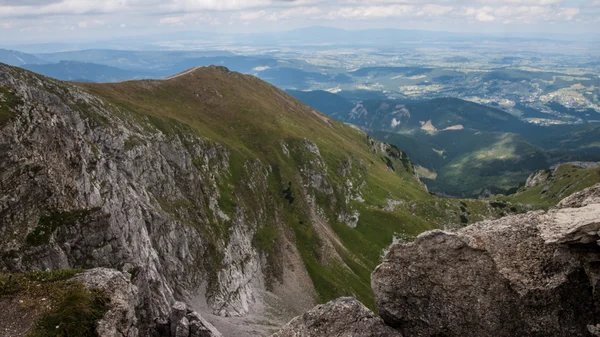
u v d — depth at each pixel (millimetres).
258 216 121875
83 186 52188
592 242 24047
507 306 26125
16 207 44094
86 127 82375
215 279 88250
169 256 79188
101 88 126062
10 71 79125
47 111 51500
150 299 48719
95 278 33000
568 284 24797
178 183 100562
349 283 117375
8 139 44906
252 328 83000
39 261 43250
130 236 61219
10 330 27500
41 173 46969
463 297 27484
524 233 27016
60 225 47000
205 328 43719
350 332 29047
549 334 24906
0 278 31438
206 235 93375
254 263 106562
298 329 29688
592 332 23234
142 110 114812
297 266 116562
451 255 28500
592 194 28078
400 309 29281
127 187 71312
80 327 28469
